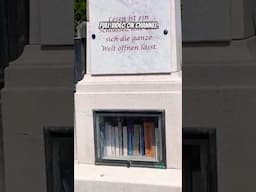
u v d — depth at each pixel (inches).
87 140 117.3
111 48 114.5
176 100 111.2
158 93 112.0
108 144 118.0
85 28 118.3
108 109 115.0
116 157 116.5
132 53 113.5
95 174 114.9
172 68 112.6
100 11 113.7
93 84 116.3
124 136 117.0
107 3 113.0
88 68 117.6
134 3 111.7
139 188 111.1
